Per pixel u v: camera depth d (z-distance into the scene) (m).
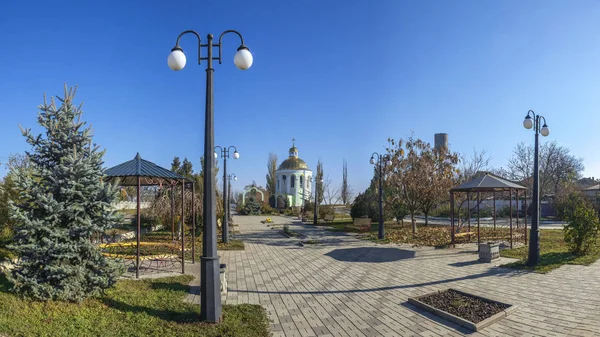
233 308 6.67
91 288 6.48
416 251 13.98
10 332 4.85
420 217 34.75
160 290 7.66
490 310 6.32
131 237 17.09
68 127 6.61
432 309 6.48
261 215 49.81
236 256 13.23
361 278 9.38
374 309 6.79
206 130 5.91
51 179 6.22
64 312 5.73
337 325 5.99
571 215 12.08
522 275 9.21
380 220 18.55
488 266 10.52
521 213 32.81
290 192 62.69
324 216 35.00
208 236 5.86
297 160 64.50
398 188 20.67
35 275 6.01
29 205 6.29
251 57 6.09
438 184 20.22
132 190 25.97
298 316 6.46
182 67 6.03
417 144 20.83
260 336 5.39
